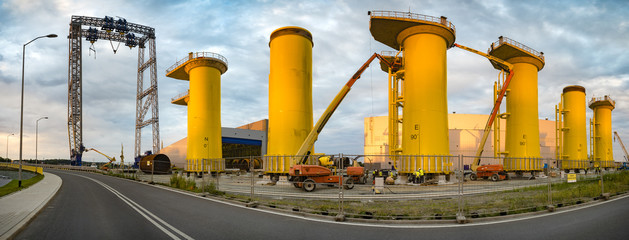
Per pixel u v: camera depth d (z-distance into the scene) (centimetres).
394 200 1652
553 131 7631
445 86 3259
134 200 1717
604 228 923
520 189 2103
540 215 1155
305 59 3303
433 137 3080
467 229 927
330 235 854
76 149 8925
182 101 5688
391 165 3609
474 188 1844
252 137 6981
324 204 1440
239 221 1059
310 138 3064
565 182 2259
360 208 1295
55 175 5047
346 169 2594
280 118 3181
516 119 4462
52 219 1159
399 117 4031
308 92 3303
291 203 1456
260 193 1916
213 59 4588
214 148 4538
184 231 911
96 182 3444
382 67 4266
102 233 910
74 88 8994
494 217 1080
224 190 2186
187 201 1644
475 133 6706
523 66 4500
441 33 3247
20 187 2636
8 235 899
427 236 841
